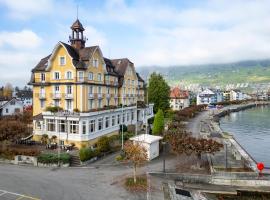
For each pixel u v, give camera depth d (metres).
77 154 41.69
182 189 31.27
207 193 31.36
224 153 45.94
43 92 55.12
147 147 40.75
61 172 34.84
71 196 26.89
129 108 64.94
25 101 131.62
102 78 58.59
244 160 41.56
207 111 148.00
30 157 38.41
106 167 37.34
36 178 32.19
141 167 37.38
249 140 72.12
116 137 51.97
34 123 50.94
